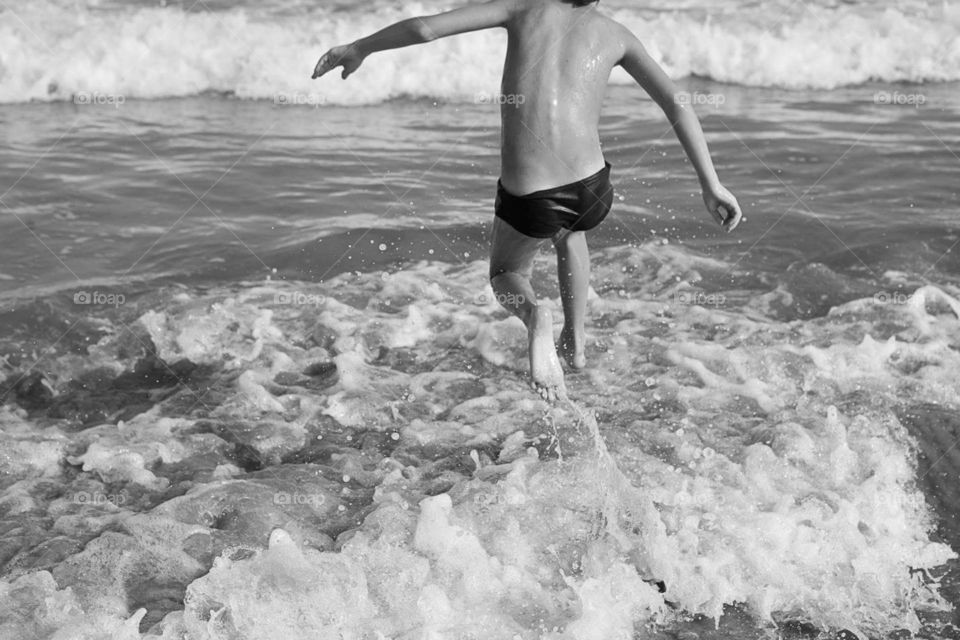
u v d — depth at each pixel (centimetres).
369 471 433
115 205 710
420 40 405
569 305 451
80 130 871
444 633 338
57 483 426
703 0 1189
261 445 454
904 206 699
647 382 495
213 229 674
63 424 471
